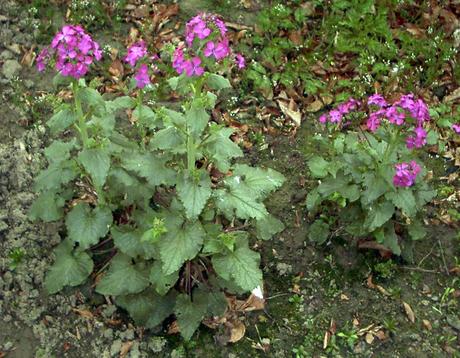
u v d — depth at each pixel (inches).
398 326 32.0
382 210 30.3
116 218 32.6
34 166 35.2
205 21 24.2
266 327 31.7
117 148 28.1
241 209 27.9
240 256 28.6
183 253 27.0
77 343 30.5
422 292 33.2
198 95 25.8
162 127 28.8
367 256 34.2
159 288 28.8
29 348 30.2
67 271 30.2
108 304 31.7
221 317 31.7
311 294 32.9
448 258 34.4
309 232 34.5
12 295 31.4
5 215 33.5
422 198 31.3
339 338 31.5
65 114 26.3
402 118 27.9
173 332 31.2
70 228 29.3
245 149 37.6
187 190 26.8
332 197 32.3
